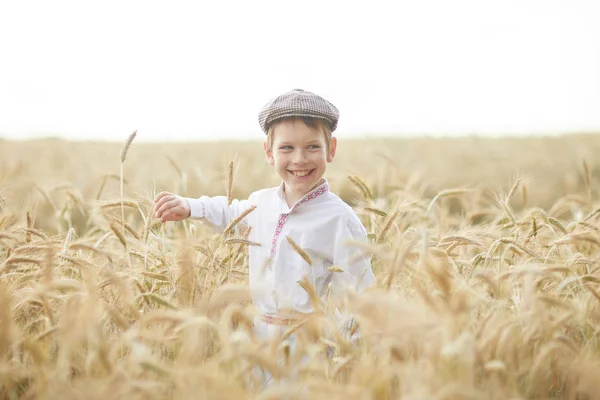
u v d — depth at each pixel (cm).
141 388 155
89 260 260
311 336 194
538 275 220
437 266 183
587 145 2181
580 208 432
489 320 191
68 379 192
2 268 218
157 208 294
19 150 1888
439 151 2002
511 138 2830
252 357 164
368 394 152
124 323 191
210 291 246
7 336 185
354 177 339
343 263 266
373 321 161
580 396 189
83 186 752
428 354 161
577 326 227
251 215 301
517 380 189
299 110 267
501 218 349
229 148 2044
